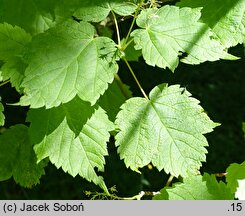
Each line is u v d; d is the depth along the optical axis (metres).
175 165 0.57
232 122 1.56
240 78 1.65
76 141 0.58
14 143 0.64
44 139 0.58
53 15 0.62
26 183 0.64
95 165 0.57
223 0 0.61
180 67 1.54
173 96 0.59
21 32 0.59
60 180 1.39
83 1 0.60
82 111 0.58
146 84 1.44
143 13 0.58
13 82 0.57
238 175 0.63
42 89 0.53
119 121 0.58
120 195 1.34
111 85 0.65
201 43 0.56
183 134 0.57
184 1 0.62
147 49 0.56
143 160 0.57
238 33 0.60
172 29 0.56
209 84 1.59
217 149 1.47
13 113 1.32
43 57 0.55
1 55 0.58
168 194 0.61
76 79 0.54
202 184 0.61
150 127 0.58
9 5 0.62
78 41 0.56
